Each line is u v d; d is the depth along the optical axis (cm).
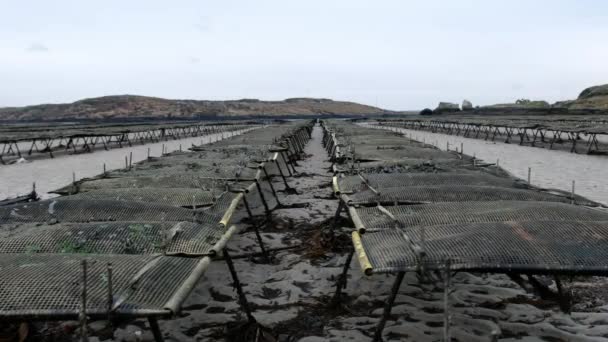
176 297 348
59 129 3388
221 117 9769
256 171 994
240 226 934
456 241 429
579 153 2172
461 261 391
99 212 606
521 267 389
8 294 345
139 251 461
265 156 1282
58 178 1534
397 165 1018
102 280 363
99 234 491
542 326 505
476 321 518
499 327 505
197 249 458
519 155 2133
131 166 1079
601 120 3269
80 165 1891
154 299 347
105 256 424
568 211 555
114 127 3909
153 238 482
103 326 514
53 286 353
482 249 410
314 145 3072
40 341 487
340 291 565
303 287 626
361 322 523
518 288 610
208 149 1505
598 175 1498
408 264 395
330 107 13975
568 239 432
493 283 629
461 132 3962
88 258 414
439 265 388
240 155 1304
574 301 569
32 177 1552
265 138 2002
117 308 327
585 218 536
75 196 718
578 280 630
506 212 557
